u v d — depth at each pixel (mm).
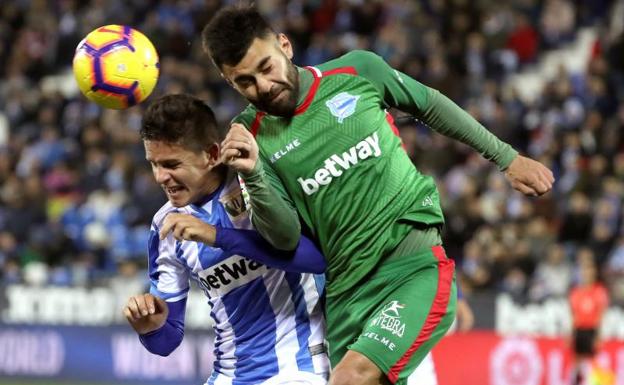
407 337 16000
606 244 44344
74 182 55000
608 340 39625
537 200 46469
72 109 60562
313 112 16062
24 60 67000
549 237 44438
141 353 43750
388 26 57938
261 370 16781
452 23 58594
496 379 39844
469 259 43781
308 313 16875
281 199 15430
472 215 46281
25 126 61719
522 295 40031
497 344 40000
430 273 16438
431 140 51688
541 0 61062
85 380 44562
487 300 40312
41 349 45375
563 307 39625
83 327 44781
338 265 16500
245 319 16781
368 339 15992
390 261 16422
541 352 39625
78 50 16328
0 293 46094
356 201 16141
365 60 16594
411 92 16766
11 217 52469
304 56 59656
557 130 51062
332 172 16062
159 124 15656
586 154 49719
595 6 61656
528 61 59031
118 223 50969
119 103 16422
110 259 49531
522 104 53219
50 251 49094
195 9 64500
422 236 16547
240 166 14758
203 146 15922
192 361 42812
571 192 47562
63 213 52094
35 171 53906
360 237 16250
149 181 52062
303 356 16750
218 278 16688
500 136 51500
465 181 47344
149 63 16406
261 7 63438
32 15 68938
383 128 16375
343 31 60781
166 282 17234
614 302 40094
